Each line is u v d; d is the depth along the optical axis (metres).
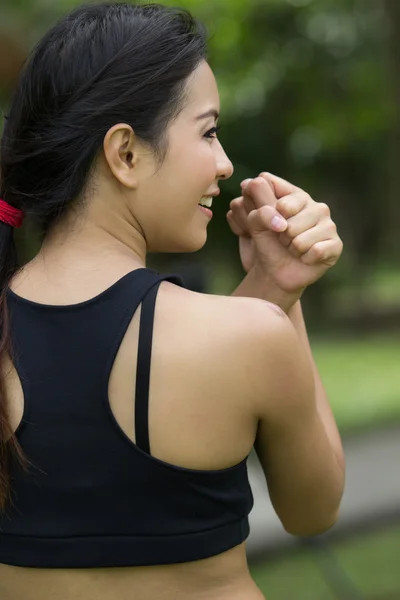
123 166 1.65
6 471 1.62
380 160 20.38
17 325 1.65
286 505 1.88
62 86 1.67
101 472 1.56
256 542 5.35
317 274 1.97
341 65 17.78
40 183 1.71
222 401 1.57
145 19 1.70
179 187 1.69
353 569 5.31
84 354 1.58
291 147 18.09
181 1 10.02
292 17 16.58
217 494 1.59
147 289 1.59
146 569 1.59
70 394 1.57
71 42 1.69
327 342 16.58
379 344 16.08
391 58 12.39
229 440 1.59
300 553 5.44
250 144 17.39
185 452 1.56
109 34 1.67
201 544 1.59
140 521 1.56
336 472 1.86
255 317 1.61
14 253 1.78
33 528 1.61
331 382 11.95
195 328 1.57
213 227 15.52
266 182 1.96
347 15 17.06
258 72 15.26
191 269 5.38
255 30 15.15
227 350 1.57
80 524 1.58
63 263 1.68
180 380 1.55
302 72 17.47
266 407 1.62
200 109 1.69
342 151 19.88
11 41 7.92
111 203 1.69
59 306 1.61
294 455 1.75
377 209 21.69
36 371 1.60
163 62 1.65
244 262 2.17
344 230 22.22
